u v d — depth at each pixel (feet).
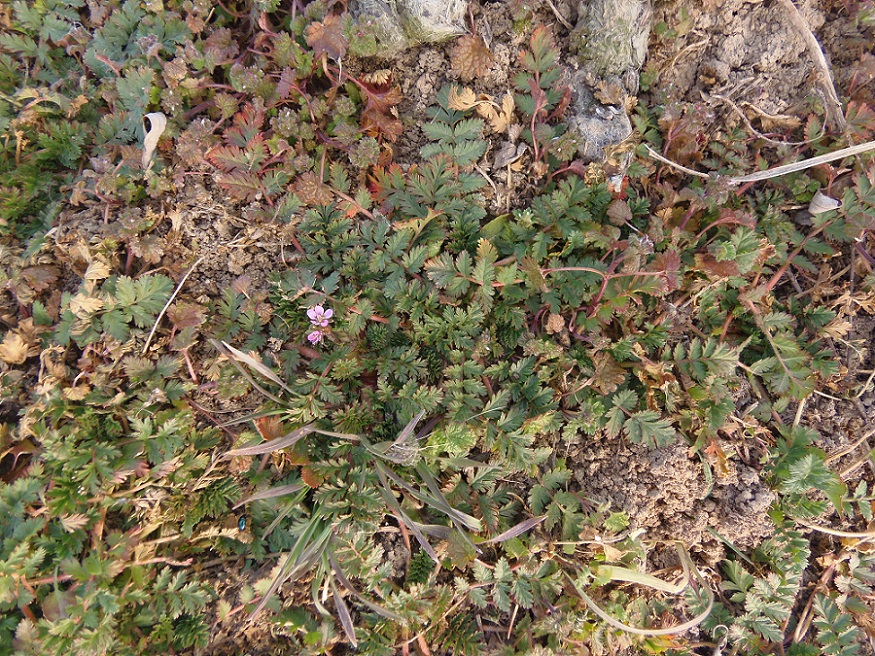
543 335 0.95
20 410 0.87
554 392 0.94
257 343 0.91
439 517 0.93
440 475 0.94
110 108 1.00
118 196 0.91
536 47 0.96
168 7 0.98
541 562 0.93
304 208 0.94
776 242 1.02
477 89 0.98
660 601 0.96
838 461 1.01
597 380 0.93
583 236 0.93
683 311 0.99
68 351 0.89
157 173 0.92
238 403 0.91
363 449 0.91
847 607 0.99
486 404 0.92
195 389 0.90
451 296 0.93
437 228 0.95
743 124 1.06
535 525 0.93
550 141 0.96
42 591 0.83
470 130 0.95
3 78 1.02
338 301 0.91
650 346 0.96
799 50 1.04
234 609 0.88
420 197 0.95
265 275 0.94
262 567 0.90
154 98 0.94
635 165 1.00
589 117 0.99
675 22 1.02
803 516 0.98
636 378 0.97
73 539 0.83
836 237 1.01
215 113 0.96
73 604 0.81
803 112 1.06
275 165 0.95
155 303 0.89
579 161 0.96
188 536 0.87
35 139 0.98
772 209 1.03
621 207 0.95
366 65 0.98
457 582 0.91
